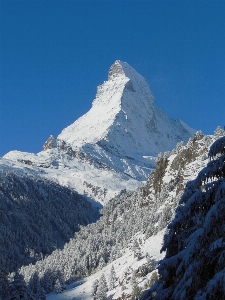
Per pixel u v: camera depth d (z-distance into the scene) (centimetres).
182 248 1677
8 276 10594
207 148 14925
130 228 15600
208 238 1454
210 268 1462
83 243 17338
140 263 10406
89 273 14625
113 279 10988
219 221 1451
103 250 15700
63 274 14750
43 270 15775
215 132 15488
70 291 12800
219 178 1631
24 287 7850
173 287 1638
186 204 1612
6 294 8281
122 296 9325
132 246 13150
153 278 8344
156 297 1664
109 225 18900
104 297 10006
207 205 1577
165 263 1593
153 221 13500
